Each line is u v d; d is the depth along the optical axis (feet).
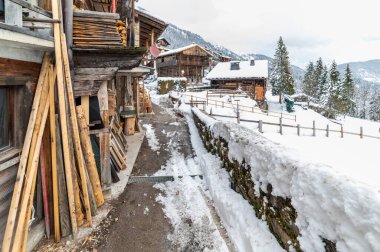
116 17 15.79
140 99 54.39
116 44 15.79
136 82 38.47
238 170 16.53
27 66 11.61
